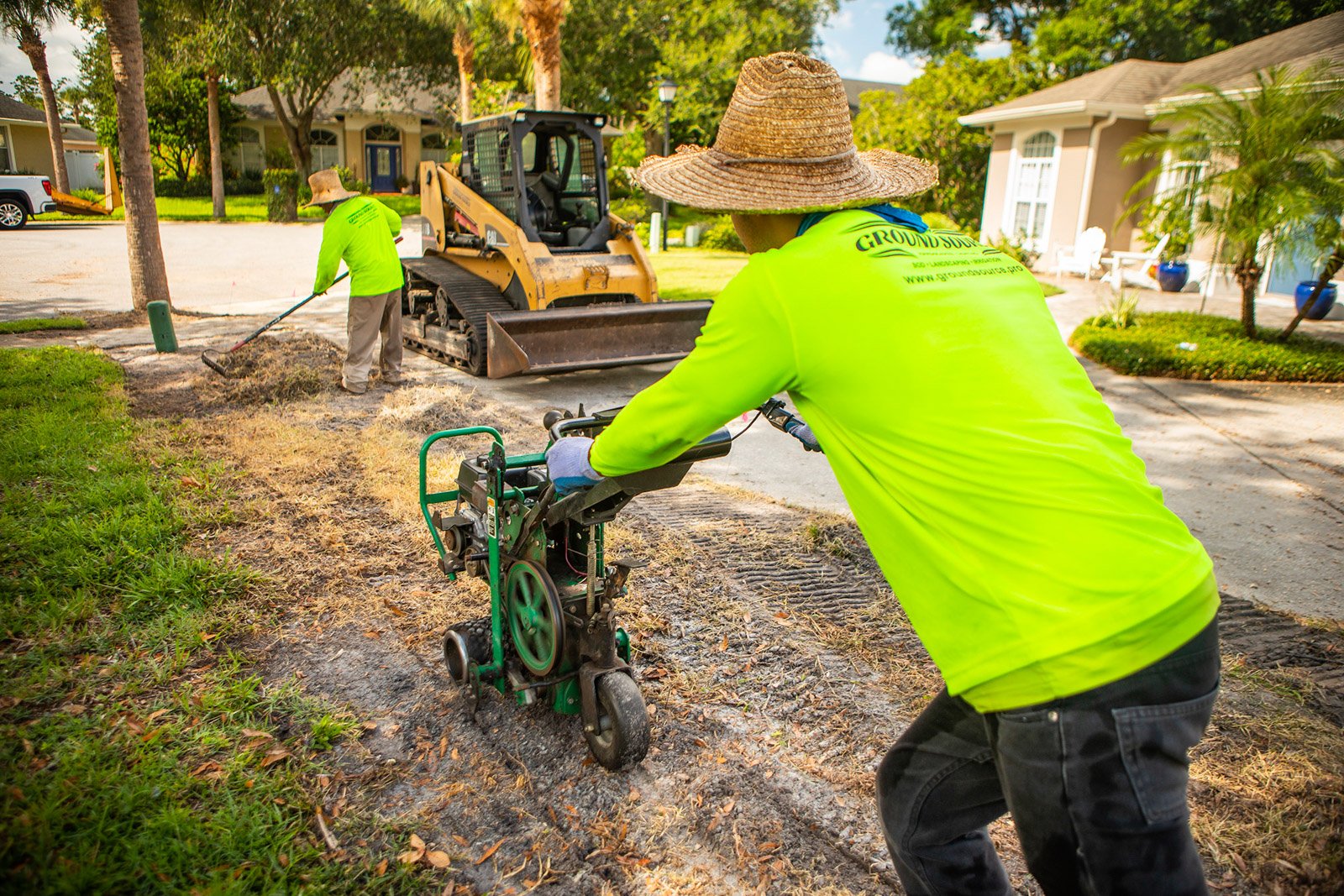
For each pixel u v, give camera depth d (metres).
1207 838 2.49
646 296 9.04
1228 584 4.50
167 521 4.52
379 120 41.44
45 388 7.21
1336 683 3.38
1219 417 7.79
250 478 5.37
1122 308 11.26
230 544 4.40
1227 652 3.64
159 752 2.77
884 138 21.91
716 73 28.55
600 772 2.85
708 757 2.92
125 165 11.25
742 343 1.57
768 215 1.80
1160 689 1.37
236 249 20.78
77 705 3.03
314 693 3.22
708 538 4.74
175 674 3.25
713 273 17.11
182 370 8.43
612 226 9.35
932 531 1.48
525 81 26.59
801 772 2.85
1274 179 9.51
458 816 2.64
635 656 3.51
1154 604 1.37
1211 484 6.07
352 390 7.68
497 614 3.00
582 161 9.52
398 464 5.66
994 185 19.45
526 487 3.05
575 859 2.48
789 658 3.51
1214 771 2.79
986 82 22.30
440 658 3.50
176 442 6.02
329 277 7.51
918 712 3.18
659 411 1.70
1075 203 17.14
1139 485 1.49
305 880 2.32
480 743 2.98
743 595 4.05
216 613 3.71
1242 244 9.89
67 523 4.34
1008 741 1.45
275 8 27.55
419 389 7.99
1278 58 15.41
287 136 32.31
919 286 1.53
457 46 22.80
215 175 29.11
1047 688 1.38
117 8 10.76
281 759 2.81
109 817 2.48
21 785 2.57
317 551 4.38
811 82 1.70
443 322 9.24
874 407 1.50
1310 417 7.83
